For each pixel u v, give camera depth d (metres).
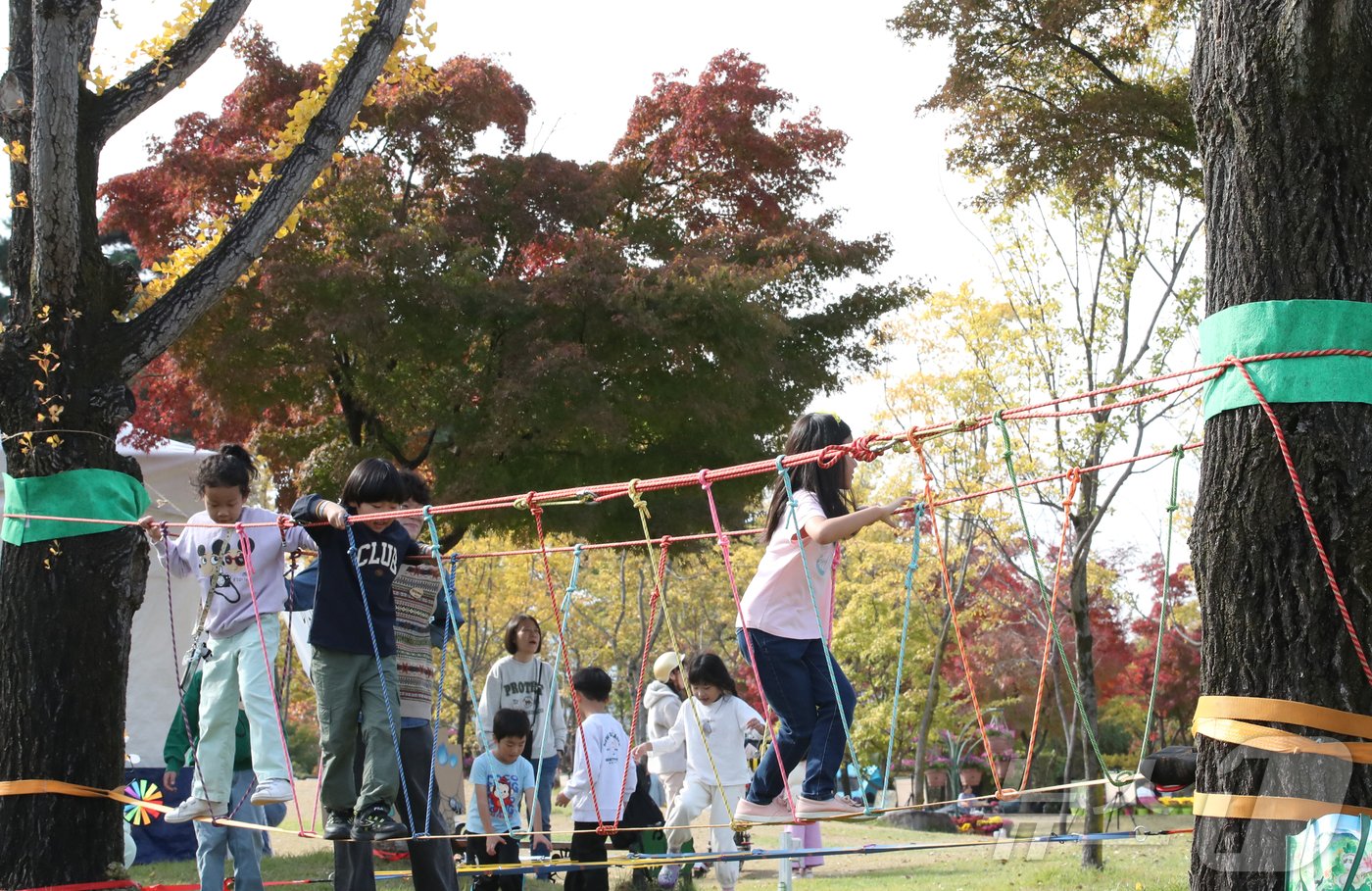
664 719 8.95
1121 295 10.74
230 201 13.73
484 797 6.91
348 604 4.95
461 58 14.07
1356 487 3.11
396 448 13.70
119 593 5.59
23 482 5.52
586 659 34.22
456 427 12.74
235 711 5.48
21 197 5.67
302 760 26.59
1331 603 3.11
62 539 5.49
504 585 26.11
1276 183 3.26
